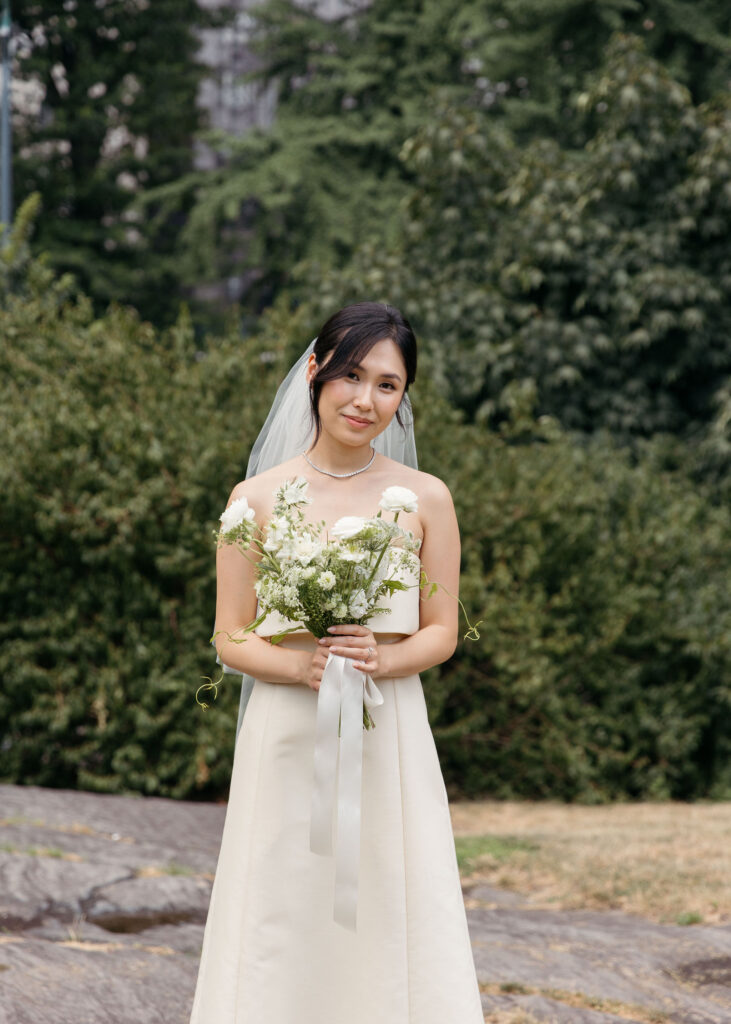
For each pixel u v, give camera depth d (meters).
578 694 8.14
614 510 8.95
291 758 2.27
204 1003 2.24
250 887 2.24
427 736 2.35
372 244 12.94
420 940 2.22
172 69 21.89
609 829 6.30
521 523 7.76
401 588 2.22
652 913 4.53
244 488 2.43
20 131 21.22
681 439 11.86
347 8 23.56
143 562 6.93
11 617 6.84
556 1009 3.31
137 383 7.32
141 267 21.45
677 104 11.54
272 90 25.23
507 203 12.44
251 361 7.57
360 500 2.38
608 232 11.48
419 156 12.35
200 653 6.81
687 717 8.05
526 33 17.38
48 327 7.68
